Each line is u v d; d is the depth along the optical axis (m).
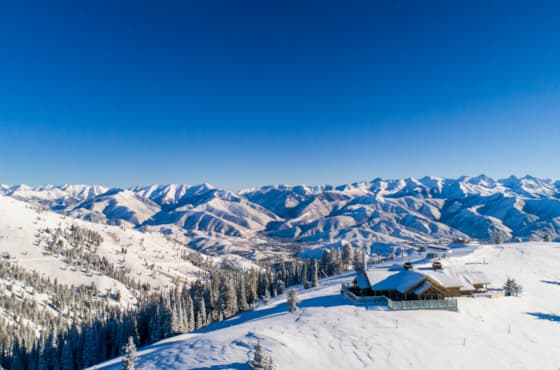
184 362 33.75
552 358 35.25
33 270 194.25
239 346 36.16
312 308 54.31
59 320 132.62
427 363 32.69
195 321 85.31
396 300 53.75
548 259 86.62
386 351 34.91
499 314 48.22
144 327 92.12
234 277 113.62
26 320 133.12
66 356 73.31
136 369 34.78
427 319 44.75
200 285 103.75
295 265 141.50
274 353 33.41
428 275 53.75
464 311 48.47
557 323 45.94
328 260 132.38
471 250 102.19
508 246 106.56
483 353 35.47
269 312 63.53
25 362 83.56
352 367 31.61
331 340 37.69
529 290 61.28
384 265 104.38
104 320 106.69
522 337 40.56
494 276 70.94
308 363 32.06
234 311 87.62
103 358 80.31
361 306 51.88
